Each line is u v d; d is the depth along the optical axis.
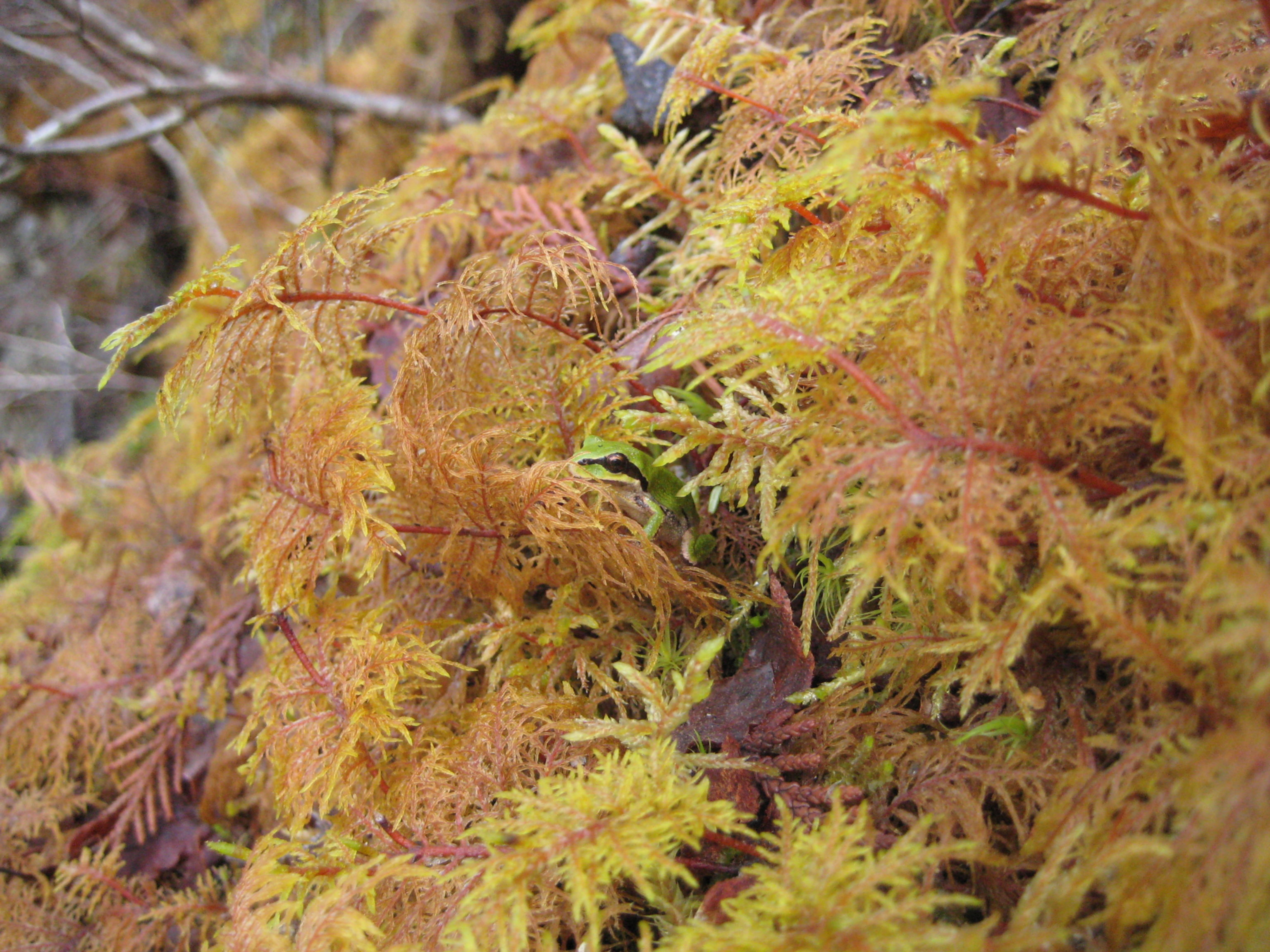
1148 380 0.17
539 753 0.21
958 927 0.18
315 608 0.24
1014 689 0.18
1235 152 0.18
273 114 0.77
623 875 0.20
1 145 0.60
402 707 0.24
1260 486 0.16
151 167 0.87
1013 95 0.26
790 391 0.21
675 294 0.27
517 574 0.23
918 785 0.19
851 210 0.20
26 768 0.31
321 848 0.22
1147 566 0.16
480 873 0.19
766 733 0.21
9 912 0.27
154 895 0.28
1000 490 0.17
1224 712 0.16
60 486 0.43
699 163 0.30
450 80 0.72
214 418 0.23
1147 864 0.16
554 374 0.23
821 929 0.16
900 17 0.28
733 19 0.33
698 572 0.22
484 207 0.33
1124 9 0.19
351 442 0.22
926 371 0.18
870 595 0.21
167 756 0.31
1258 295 0.17
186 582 0.35
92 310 0.87
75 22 0.60
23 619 0.37
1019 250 0.19
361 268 0.25
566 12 0.40
